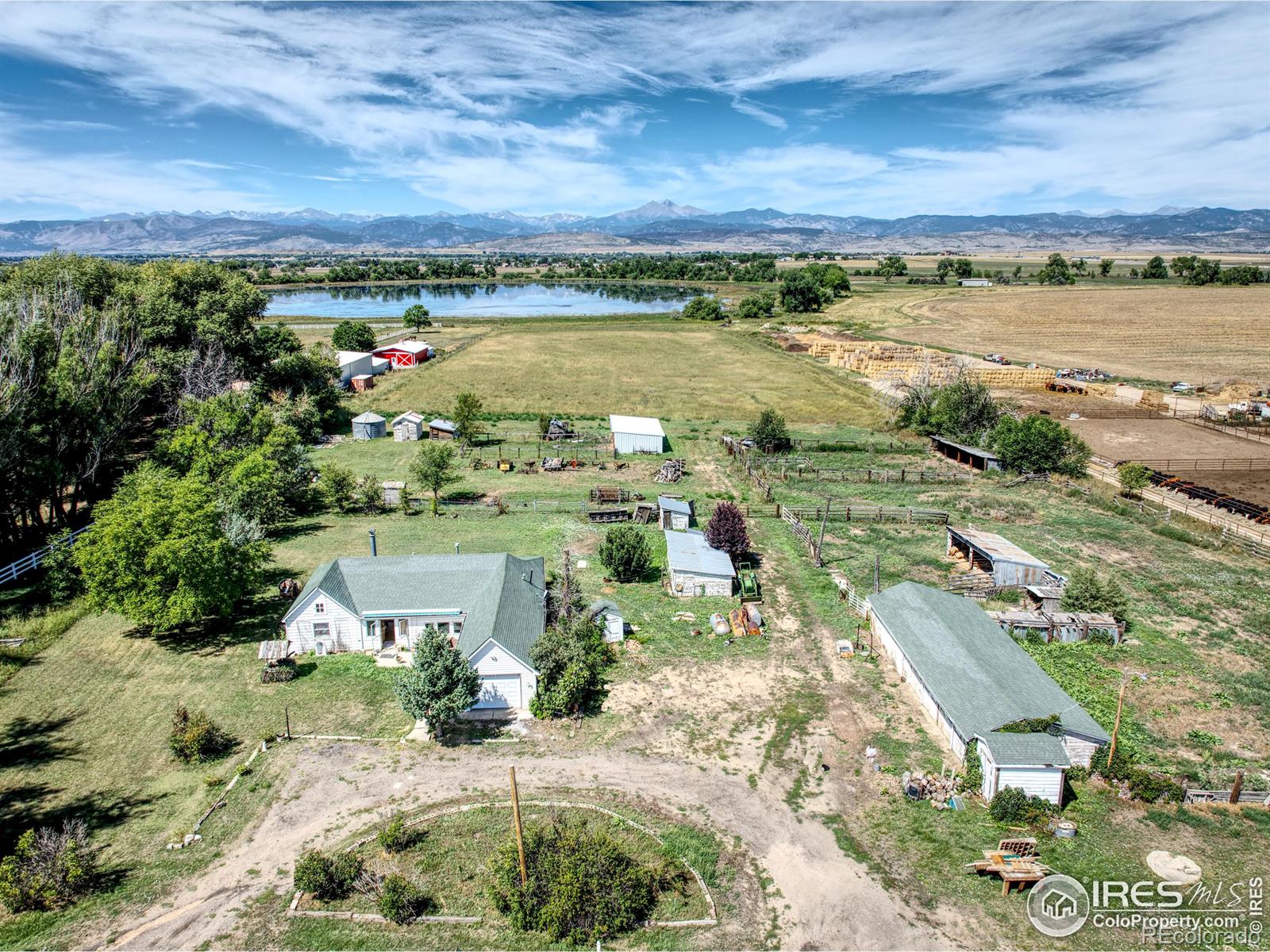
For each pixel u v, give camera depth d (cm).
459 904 2317
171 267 8788
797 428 8462
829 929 2222
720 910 2295
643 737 3158
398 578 3975
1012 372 10525
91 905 2288
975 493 6297
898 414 8544
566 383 10631
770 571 4831
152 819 2666
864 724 3238
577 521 5681
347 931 2212
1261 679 3512
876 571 4303
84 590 4341
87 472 5219
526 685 3341
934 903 2311
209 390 6825
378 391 9956
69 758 2980
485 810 2708
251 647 3875
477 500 6053
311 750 3058
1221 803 2730
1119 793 2791
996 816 2653
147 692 3456
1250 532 5216
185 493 3997
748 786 2848
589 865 2322
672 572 4484
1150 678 3525
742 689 3512
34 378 4819
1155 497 5988
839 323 16338
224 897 2327
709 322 17312
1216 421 8362
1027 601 4344
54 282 7231
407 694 3042
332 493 5900
